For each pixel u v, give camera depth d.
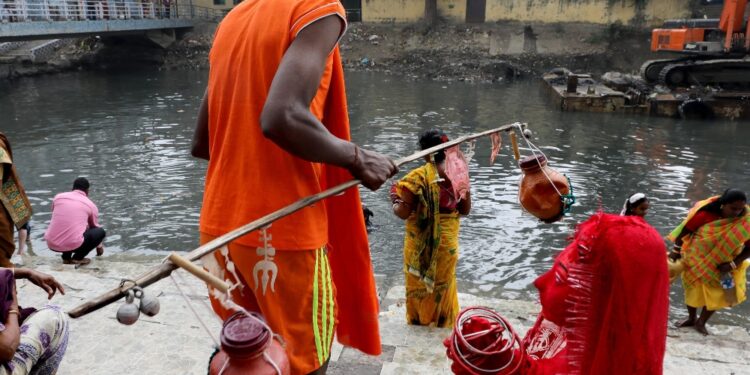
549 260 7.90
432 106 21.84
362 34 35.12
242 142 1.63
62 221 6.61
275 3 1.61
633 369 1.83
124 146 15.21
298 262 1.64
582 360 1.90
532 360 2.14
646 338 1.83
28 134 16.98
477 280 7.28
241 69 1.64
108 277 5.12
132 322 1.22
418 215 4.16
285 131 1.39
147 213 9.88
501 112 20.59
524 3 32.56
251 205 1.62
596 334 1.89
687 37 22.00
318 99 1.64
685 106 19.22
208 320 4.01
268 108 1.40
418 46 33.59
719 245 5.16
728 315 6.38
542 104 22.36
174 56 35.72
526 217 9.60
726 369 3.72
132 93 25.78
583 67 29.77
